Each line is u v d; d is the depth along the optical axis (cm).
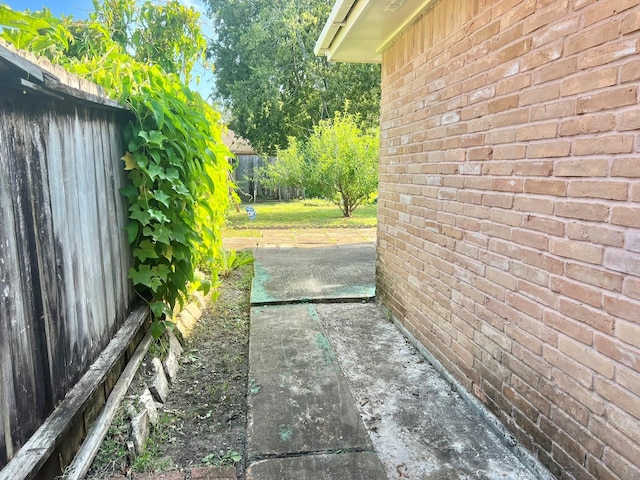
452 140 257
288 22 1559
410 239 330
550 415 177
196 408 238
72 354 181
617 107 142
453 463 192
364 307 412
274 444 203
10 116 137
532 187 185
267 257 621
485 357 225
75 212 187
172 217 265
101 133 220
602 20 147
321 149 1068
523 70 189
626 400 142
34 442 143
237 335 346
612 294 146
